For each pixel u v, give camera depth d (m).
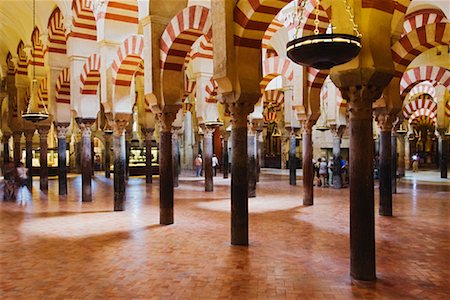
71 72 12.38
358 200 4.79
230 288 4.55
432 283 4.64
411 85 13.61
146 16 8.40
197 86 14.38
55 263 5.62
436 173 21.33
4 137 22.41
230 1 6.33
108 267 5.41
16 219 9.11
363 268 4.75
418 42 8.69
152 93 8.33
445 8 9.30
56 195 13.72
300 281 4.75
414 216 8.84
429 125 27.97
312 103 10.48
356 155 4.82
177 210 10.06
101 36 10.59
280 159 27.69
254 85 6.46
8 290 4.58
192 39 8.13
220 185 16.42
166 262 5.60
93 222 8.67
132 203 11.59
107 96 10.45
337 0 4.85
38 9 14.27
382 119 9.08
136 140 26.64
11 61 18.97
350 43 4.29
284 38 16.47
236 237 6.50
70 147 26.09
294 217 8.88
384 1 4.84
